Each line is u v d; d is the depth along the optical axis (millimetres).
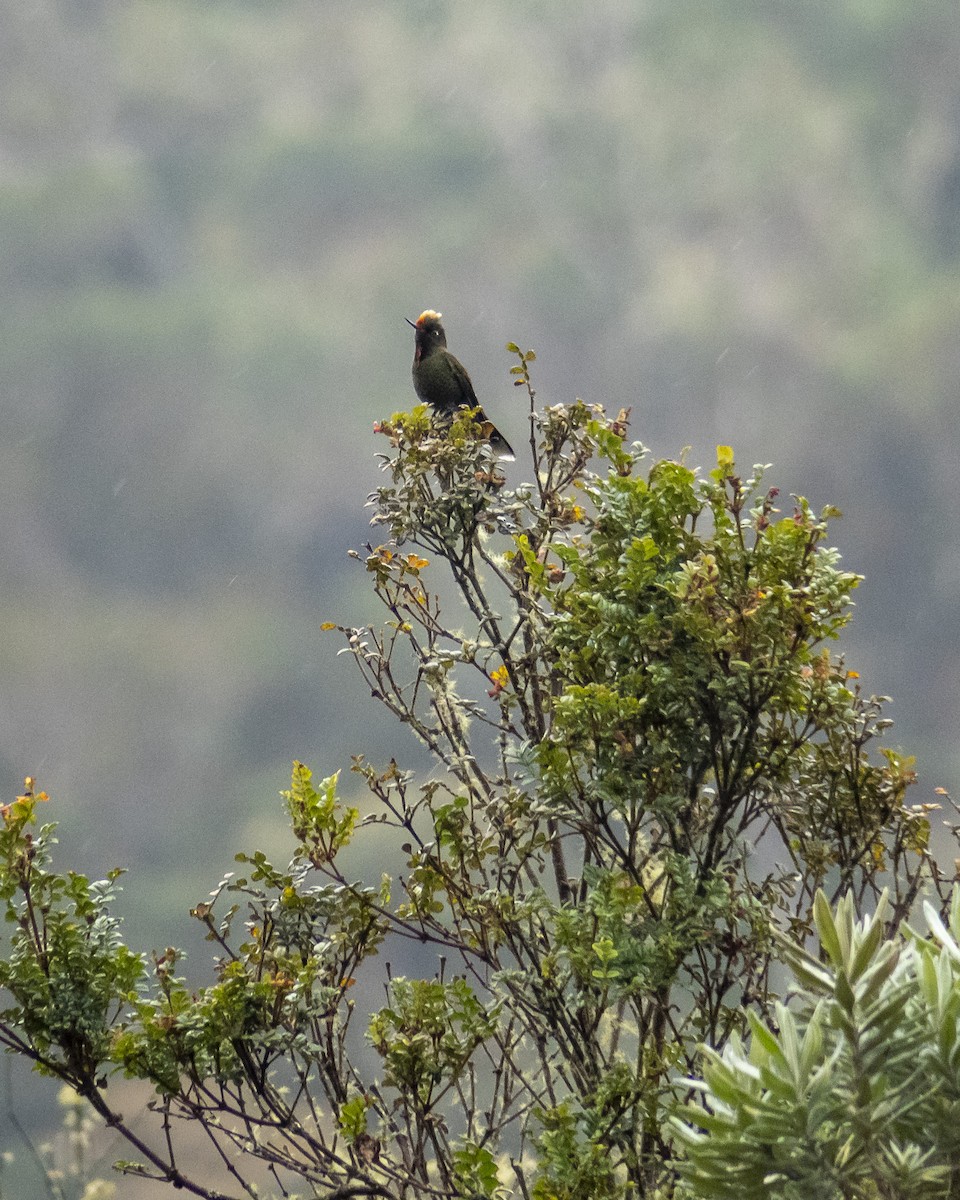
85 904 3000
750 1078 2172
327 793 3029
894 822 3131
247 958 3014
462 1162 2809
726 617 2854
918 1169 2092
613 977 2803
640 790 2943
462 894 3023
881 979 2107
